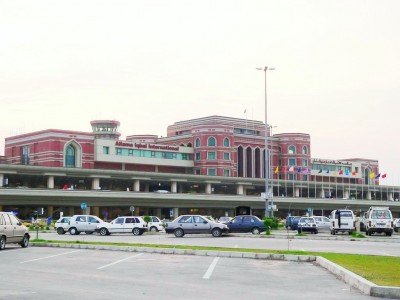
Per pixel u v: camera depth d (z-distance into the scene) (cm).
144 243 2942
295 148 13600
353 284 1323
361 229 4847
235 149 12862
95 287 1293
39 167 8975
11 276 1509
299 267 1762
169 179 10631
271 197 6400
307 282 1401
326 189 13838
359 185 14000
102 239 3650
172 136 13862
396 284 1213
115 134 12794
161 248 2383
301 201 10931
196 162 12481
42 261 1962
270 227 4625
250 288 1292
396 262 1700
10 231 2603
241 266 1788
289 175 13500
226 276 1520
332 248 2561
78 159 10794
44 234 4716
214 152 12269
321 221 5375
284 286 1328
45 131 10606
